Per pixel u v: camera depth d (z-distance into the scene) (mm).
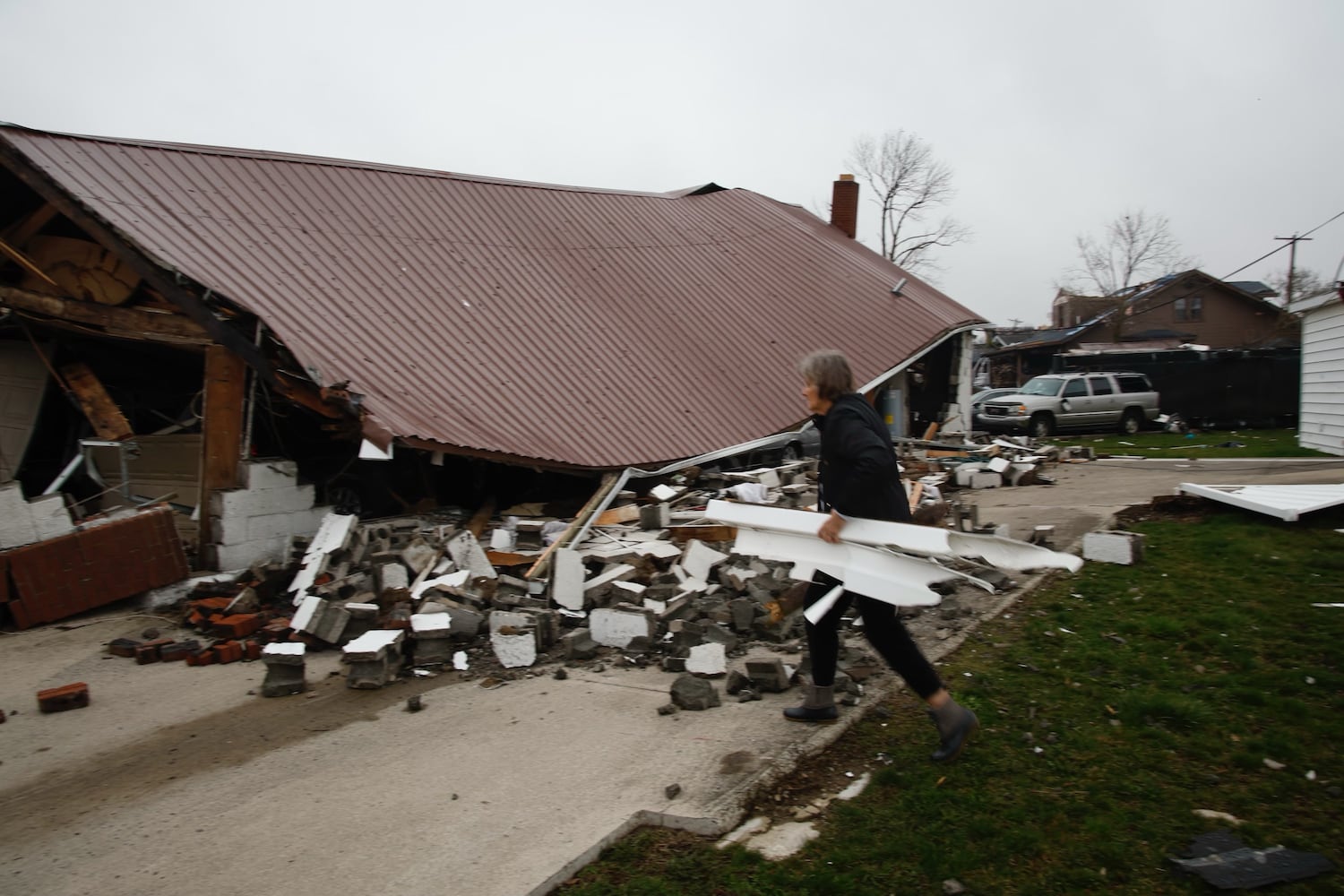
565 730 4348
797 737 4074
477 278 11633
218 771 4027
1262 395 25547
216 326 7637
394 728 4477
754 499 9336
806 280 17141
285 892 3018
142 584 6926
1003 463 13227
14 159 7961
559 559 6473
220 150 10867
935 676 3691
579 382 10836
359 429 8227
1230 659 4832
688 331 13531
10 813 3693
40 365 9789
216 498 7645
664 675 5180
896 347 16125
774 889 2934
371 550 7062
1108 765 3682
